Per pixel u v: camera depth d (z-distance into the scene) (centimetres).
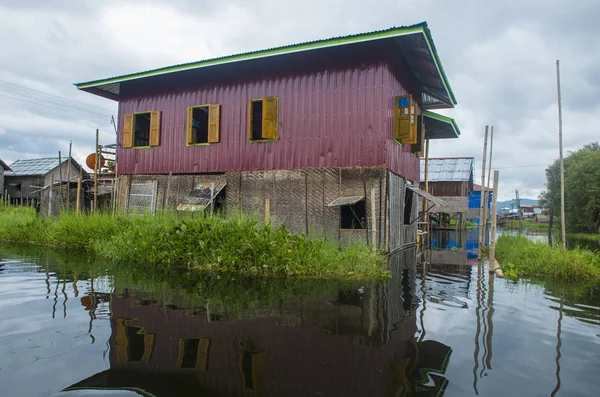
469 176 2930
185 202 1172
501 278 774
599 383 312
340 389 295
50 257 939
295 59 1114
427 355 364
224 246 798
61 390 289
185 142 1274
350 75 1049
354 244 931
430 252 1237
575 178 2916
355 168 1037
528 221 5291
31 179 3092
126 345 380
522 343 399
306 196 1089
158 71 1244
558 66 919
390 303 548
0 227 1345
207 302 541
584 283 732
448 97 1373
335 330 431
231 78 1203
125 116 1384
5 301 536
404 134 1073
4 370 322
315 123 1085
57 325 437
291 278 715
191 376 315
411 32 905
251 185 1162
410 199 1392
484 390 297
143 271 771
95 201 1488
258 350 372
